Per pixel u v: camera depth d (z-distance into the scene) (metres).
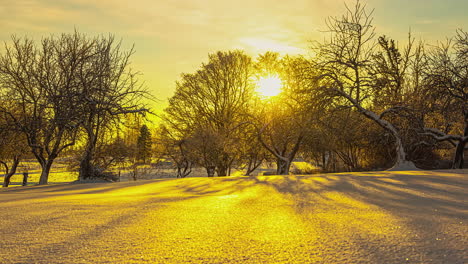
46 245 3.88
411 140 22.16
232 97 35.31
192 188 10.37
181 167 37.22
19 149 21.19
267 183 10.93
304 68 23.50
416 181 10.40
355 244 3.77
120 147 27.28
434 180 10.62
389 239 3.95
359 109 21.34
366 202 6.78
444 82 20.45
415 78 25.11
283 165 28.77
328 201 6.99
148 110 19.58
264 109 30.44
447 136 21.00
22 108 19.38
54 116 19.16
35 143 18.91
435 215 5.34
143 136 32.19
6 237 4.27
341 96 22.34
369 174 13.18
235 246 3.77
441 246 3.64
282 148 31.08
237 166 37.84
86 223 5.04
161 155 36.09
